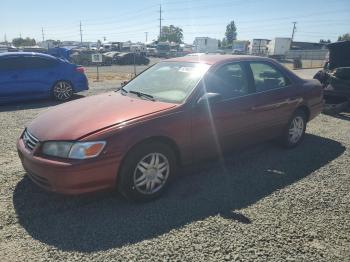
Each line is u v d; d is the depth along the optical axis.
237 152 5.27
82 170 3.17
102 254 2.79
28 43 89.69
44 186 3.40
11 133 6.24
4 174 4.29
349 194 3.96
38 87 9.58
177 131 3.74
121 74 23.33
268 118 4.89
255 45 58.91
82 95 11.15
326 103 8.49
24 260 2.70
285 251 2.87
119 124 3.41
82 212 3.43
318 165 4.84
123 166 3.40
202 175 4.39
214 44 59.78
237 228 3.19
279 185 4.14
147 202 3.66
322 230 3.20
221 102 4.23
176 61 4.84
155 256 2.77
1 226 3.15
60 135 3.31
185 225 3.23
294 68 31.09
